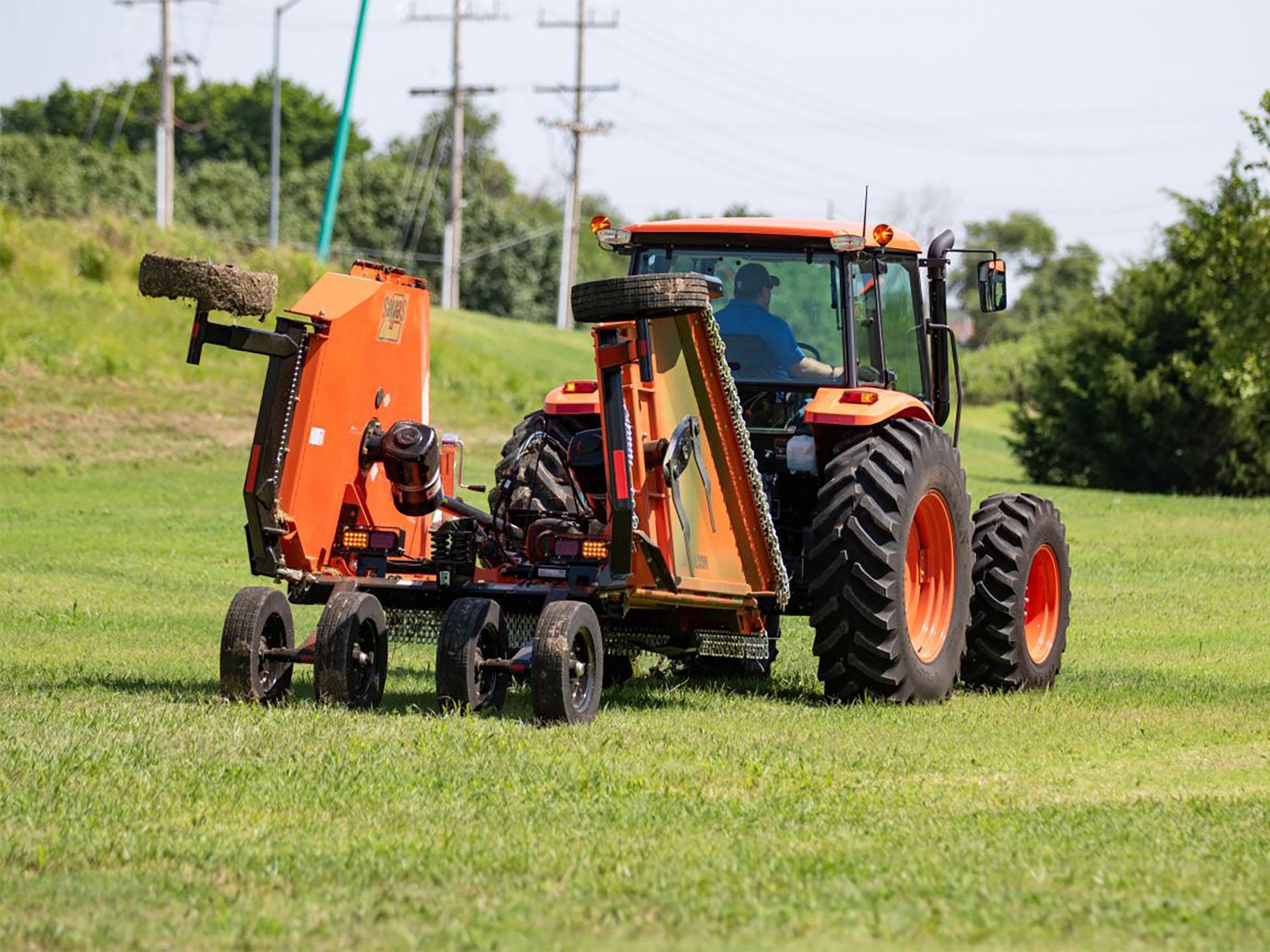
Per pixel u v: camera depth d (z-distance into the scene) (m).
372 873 13.67
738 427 23.33
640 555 21.80
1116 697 26.56
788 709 24.20
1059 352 115.88
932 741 21.02
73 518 56.56
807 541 26.30
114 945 11.78
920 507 26.25
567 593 22.27
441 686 21.22
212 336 21.94
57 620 34.06
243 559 47.78
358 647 21.86
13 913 12.44
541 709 20.91
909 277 28.86
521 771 17.84
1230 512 80.00
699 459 23.14
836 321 26.56
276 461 22.45
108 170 185.75
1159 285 112.56
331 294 23.41
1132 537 65.31
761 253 26.91
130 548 49.31
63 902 12.76
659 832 15.36
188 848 14.33
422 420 25.66
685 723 22.03
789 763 18.98
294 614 38.06
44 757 17.89
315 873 13.64
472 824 15.48
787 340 26.66
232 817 15.59
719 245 27.00
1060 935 12.39
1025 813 16.53
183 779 16.98
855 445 25.69
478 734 19.75
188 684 24.84
